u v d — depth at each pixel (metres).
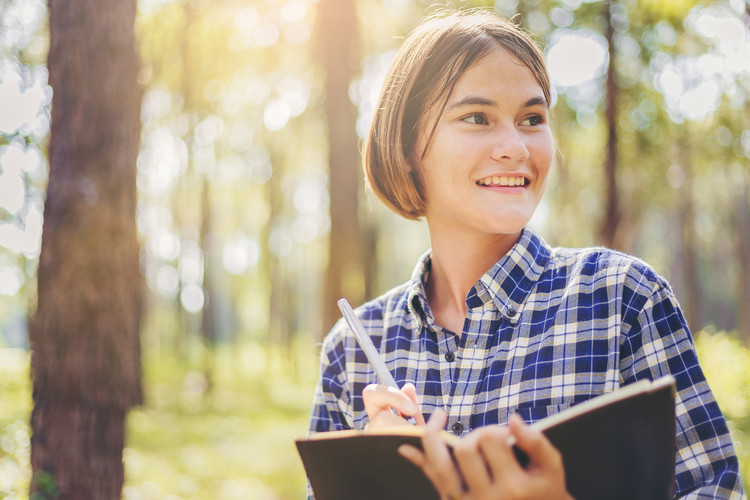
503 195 1.15
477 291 1.19
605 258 1.16
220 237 21.58
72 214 3.95
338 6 10.79
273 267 20.89
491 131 1.16
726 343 12.40
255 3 10.68
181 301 21.00
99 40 4.02
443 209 1.22
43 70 4.53
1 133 4.09
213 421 12.02
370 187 1.38
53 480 3.90
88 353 3.97
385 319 1.34
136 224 4.23
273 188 16.50
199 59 10.96
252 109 12.81
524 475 0.76
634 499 0.81
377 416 1.04
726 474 0.96
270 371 21.78
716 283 30.08
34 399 4.01
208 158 15.49
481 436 0.78
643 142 10.83
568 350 1.10
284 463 8.24
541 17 9.52
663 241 27.39
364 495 0.89
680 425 1.02
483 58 1.15
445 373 1.19
